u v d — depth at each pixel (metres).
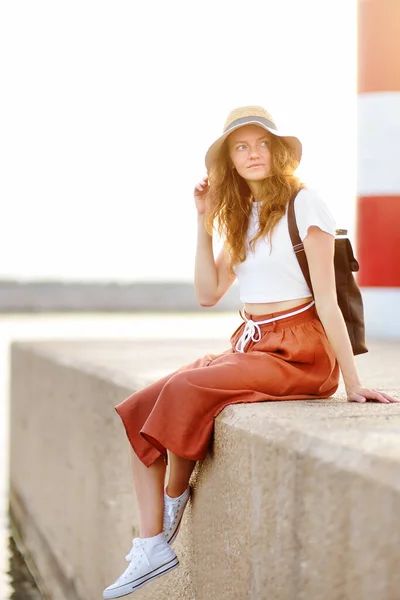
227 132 3.04
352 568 1.96
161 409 2.86
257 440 2.47
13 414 7.96
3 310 34.38
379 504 1.85
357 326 3.14
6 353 17.11
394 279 7.80
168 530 3.08
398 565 1.78
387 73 7.87
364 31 8.05
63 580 5.50
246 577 2.54
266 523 2.41
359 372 4.47
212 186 3.25
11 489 7.98
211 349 6.30
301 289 3.06
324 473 2.09
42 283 35.25
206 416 2.85
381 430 2.30
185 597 3.17
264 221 3.05
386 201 7.85
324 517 2.09
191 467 3.03
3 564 6.30
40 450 6.50
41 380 6.50
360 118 8.05
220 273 3.46
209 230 3.33
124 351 6.14
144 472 3.04
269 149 3.11
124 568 4.08
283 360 3.00
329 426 2.37
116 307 35.69
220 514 2.77
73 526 5.30
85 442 4.97
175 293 36.59
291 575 2.26
